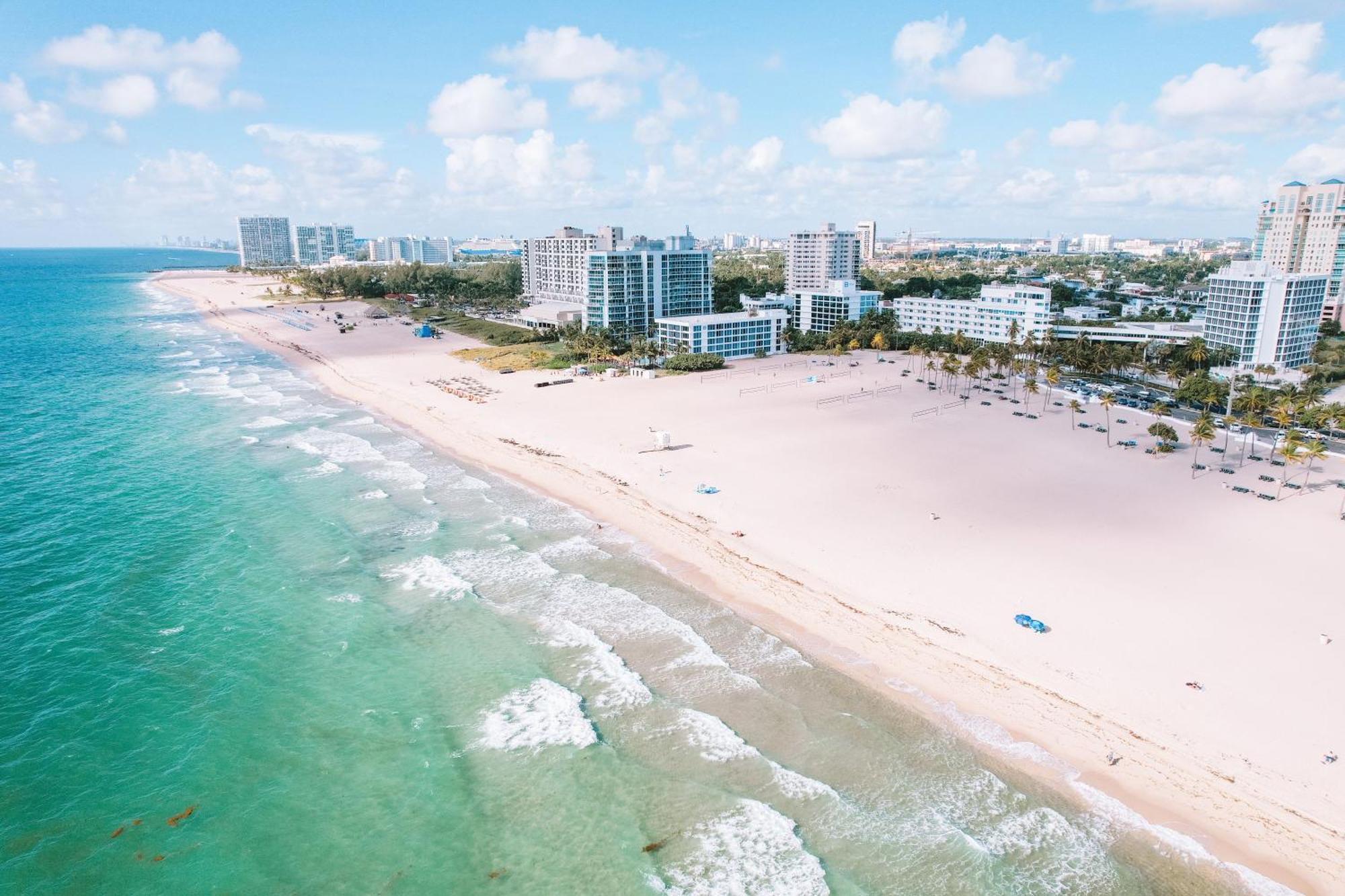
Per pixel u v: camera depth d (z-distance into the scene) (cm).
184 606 7438
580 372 18262
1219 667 6175
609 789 5197
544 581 7906
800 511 9475
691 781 5250
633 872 4588
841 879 4503
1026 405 15150
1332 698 5788
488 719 5878
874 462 11325
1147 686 5966
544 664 6538
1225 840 4678
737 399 15675
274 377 18888
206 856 4700
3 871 4556
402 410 15112
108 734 5694
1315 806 4841
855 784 5203
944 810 4978
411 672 6444
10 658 6569
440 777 5319
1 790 5144
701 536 8856
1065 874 4503
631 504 9862
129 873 4572
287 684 6294
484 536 9044
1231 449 12162
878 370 18912
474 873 4597
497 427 13550
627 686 6216
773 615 7219
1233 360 18175
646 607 7381
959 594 7394
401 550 8669
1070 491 10106
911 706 5934
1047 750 5434
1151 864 4550
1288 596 7288
